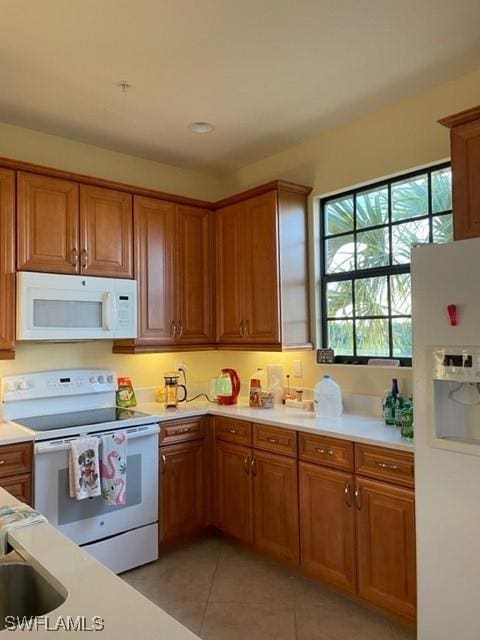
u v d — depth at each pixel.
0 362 3.01
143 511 2.95
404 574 2.23
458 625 1.90
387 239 3.05
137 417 3.01
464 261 1.89
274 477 2.86
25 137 3.13
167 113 2.95
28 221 2.81
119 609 0.94
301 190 3.34
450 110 2.66
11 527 1.32
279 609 2.48
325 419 2.88
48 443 2.58
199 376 3.94
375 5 2.00
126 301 3.17
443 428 1.98
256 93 2.73
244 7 1.99
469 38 2.24
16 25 2.07
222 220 3.64
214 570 2.89
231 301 3.54
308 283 3.38
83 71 2.46
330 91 2.73
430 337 1.98
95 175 3.43
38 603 1.11
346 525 2.48
